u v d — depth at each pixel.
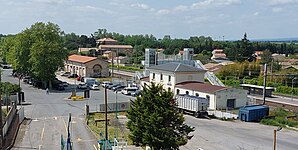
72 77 90.44
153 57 77.31
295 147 31.77
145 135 23.28
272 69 91.75
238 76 91.75
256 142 33.31
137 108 24.47
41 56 67.00
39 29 71.25
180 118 24.00
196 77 58.38
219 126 40.28
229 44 199.38
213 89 50.75
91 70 89.62
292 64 117.06
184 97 47.09
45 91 66.31
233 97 51.16
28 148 29.56
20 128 37.03
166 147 23.39
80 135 34.34
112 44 190.38
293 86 78.12
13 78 89.56
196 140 33.50
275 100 61.16
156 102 23.84
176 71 56.44
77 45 184.12
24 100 55.66
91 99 57.19
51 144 30.89
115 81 76.25
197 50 182.38
